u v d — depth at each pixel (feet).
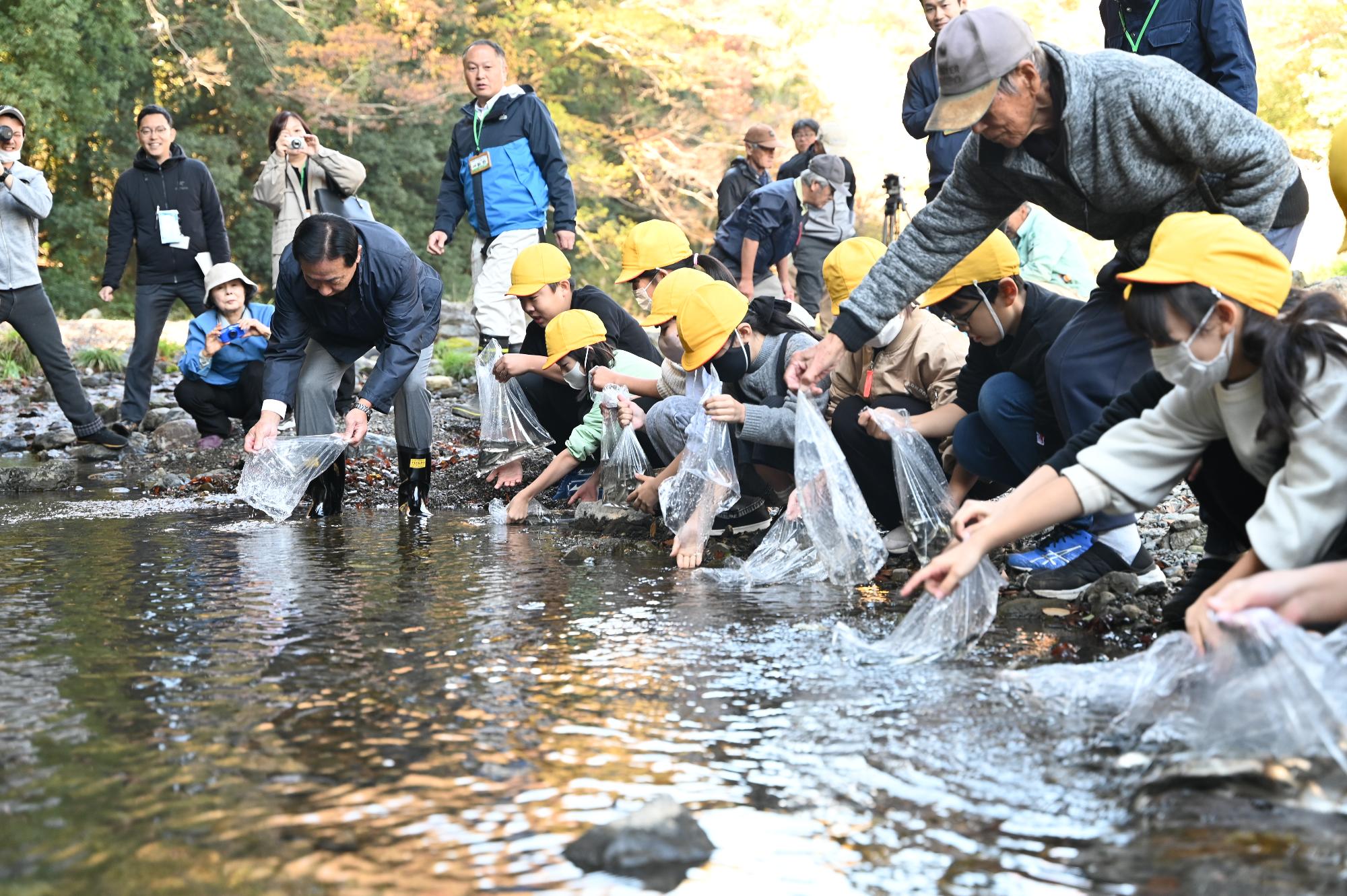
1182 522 14.70
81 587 12.63
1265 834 6.20
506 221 25.36
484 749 7.64
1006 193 11.29
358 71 82.89
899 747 7.56
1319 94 77.20
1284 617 7.32
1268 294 7.65
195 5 80.12
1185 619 8.52
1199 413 8.55
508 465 19.06
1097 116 10.03
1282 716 6.89
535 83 91.66
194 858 6.09
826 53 95.61
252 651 9.99
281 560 14.28
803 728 7.95
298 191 27.45
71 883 5.83
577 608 11.61
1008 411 12.60
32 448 26.84
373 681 9.11
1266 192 10.16
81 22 72.02
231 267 25.16
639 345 18.25
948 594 8.75
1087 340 11.30
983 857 6.06
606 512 16.51
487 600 11.99
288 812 6.65
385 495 20.11
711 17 95.66
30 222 25.22
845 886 5.79
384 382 16.75
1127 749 7.43
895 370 14.19
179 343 49.39
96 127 76.79
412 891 5.74
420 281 18.22
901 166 95.14
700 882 5.84
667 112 98.02
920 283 11.81
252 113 83.15
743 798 6.82
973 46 9.78
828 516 12.78
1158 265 7.79
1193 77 10.02
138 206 28.40
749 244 26.58
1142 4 13.47
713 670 9.36
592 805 6.74
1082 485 8.77
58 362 25.46
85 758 7.49
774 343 14.79
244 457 23.59
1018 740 7.62
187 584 12.76
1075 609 11.16
